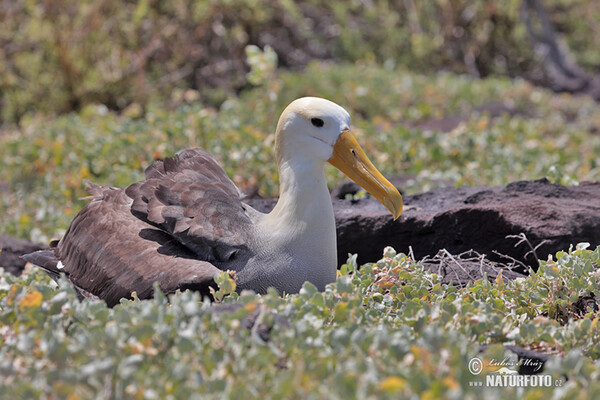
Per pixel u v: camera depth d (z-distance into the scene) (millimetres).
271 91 18328
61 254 9547
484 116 20562
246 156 14234
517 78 34094
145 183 9156
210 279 8008
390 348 5820
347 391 5180
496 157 15969
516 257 10180
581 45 38188
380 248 10859
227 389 5352
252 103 20828
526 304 8109
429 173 14742
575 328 6938
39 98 27422
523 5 35438
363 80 26234
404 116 23641
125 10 29250
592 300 8469
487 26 36094
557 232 10047
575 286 8148
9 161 16703
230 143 15117
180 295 6605
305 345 6008
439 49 35625
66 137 17453
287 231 8453
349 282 7270
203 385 5453
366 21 35688
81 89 27594
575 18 38469
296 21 32250
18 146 17609
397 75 28188
